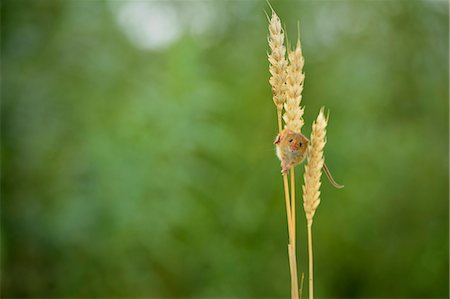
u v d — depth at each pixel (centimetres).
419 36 283
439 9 283
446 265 279
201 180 257
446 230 281
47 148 254
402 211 282
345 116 277
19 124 257
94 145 242
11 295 256
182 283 264
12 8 260
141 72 267
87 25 263
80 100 255
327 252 279
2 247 251
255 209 269
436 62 283
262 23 275
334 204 278
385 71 280
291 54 96
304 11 275
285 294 267
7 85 257
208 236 263
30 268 258
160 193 247
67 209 241
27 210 255
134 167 239
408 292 280
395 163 279
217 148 256
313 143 96
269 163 271
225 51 279
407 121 284
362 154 276
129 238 250
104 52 262
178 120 244
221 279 262
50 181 254
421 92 282
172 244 255
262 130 273
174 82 247
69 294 255
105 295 256
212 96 254
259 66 275
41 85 256
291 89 95
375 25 283
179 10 273
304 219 276
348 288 285
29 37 261
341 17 281
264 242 274
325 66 278
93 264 256
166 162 245
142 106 247
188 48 249
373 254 284
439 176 283
